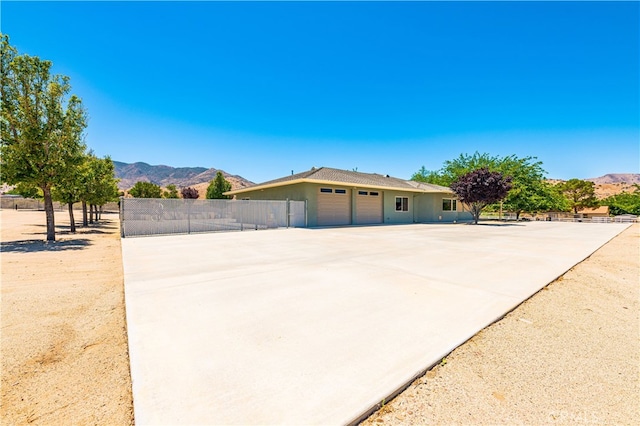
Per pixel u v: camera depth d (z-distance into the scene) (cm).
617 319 382
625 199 3875
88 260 763
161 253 841
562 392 230
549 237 1327
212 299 435
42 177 1057
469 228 1828
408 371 248
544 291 499
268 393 217
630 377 251
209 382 230
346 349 285
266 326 339
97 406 215
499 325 357
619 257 844
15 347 303
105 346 307
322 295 455
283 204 1725
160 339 304
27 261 744
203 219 1486
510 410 208
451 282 534
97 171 1656
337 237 1257
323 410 199
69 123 1093
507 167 2964
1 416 204
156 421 187
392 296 451
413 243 1066
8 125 1023
